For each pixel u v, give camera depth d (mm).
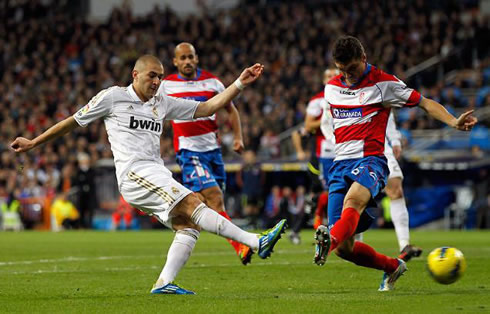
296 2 134125
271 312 19328
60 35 137500
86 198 92375
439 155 86375
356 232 25094
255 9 134750
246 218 85125
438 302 21047
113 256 42844
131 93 24562
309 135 45438
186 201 23562
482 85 108938
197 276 30719
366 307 20125
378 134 24766
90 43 135375
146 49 127062
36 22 140375
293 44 121188
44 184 100750
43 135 24469
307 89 108625
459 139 94438
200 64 122562
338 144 25266
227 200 90438
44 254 44719
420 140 94625
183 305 20859
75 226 92250
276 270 33094
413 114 97250
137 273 32250
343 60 24125
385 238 61281
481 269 32344
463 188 86188
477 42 113250
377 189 24031
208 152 36375
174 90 37219
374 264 24938
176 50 37219
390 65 110938
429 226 86062
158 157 24891
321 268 33844
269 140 97500
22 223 95125
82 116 24391
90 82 123188
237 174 90188
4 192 98750
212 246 52219
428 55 113438
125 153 24234
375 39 116438
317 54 116000
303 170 88625
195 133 36031
